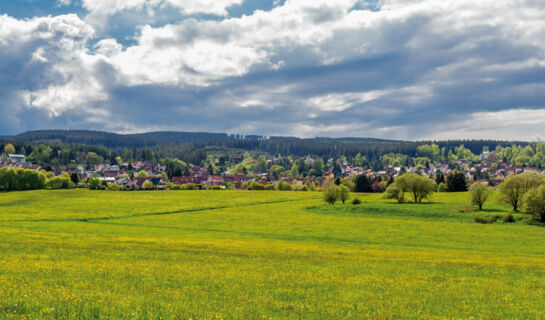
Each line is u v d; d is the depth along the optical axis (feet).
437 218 275.39
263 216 283.59
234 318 41.70
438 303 58.34
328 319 44.73
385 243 179.22
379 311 50.19
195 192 505.66
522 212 267.80
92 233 182.19
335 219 268.41
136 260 93.25
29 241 121.90
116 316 39.01
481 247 171.53
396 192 351.46
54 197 419.74
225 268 86.17
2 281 57.52
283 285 68.90
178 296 53.01
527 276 90.68
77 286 57.36
